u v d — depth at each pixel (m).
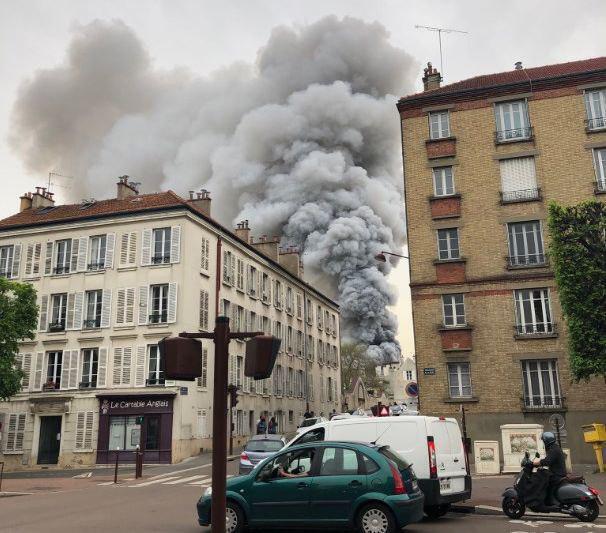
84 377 31.47
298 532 9.78
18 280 33.88
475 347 23.81
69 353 31.84
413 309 24.84
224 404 5.84
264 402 40.12
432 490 10.61
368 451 9.33
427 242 25.39
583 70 26.12
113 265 32.44
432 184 25.98
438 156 26.08
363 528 8.88
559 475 10.48
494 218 24.92
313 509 9.16
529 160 25.27
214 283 34.41
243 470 18.84
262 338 5.73
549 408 22.52
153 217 32.38
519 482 10.78
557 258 20.09
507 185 25.22
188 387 30.17
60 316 32.97
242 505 9.51
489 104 26.11
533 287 23.81
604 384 22.28
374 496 8.91
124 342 31.11
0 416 31.75
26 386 32.00
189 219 32.31
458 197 25.44
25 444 31.02
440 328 24.25
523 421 22.69
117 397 30.16
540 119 25.47
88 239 33.31
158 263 31.62
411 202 25.98
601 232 19.69
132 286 31.77
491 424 22.98
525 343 23.38
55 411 30.97
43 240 34.16
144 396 29.75
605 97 25.11
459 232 25.19
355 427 11.41
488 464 17.73
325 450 9.54
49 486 20.16
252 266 40.41
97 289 32.41
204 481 19.94
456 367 24.03
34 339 32.66
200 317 32.25
